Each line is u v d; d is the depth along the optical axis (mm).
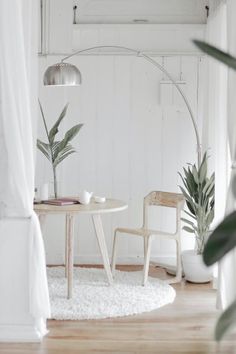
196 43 1635
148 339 3834
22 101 3635
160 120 6410
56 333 3957
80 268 6102
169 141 6414
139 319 4301
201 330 4035
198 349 3641
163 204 5770
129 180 6434
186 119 6406
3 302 3783
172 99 6344
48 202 5176
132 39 6391
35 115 3922
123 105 6410
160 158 6426
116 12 6367
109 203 5309
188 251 5773
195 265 5531
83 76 6383
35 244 3732
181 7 6371
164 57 6363
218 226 1501
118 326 4125
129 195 6434
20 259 3770
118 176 6430
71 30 6305
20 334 3771
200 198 5562
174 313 4473
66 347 3668
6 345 3705
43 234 5922
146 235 5355
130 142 6418
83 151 6410
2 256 3770
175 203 5652
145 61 6387
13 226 3764
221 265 4367
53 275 5742
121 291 5062
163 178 6434
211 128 5516
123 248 6465
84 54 6363
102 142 6414
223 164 4898
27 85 3699
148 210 6410
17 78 3600
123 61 6387
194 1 6355
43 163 6320
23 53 3600
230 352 3590
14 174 3666
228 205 4094
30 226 3742
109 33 6387
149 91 6406
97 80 6391
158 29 6371
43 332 3908
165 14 6375
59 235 6344
